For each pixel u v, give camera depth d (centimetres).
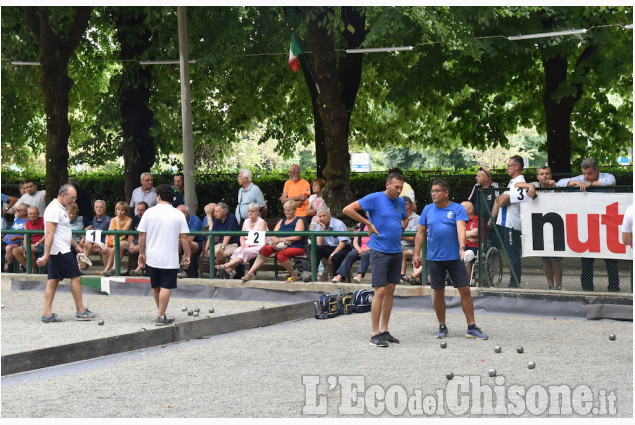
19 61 1939
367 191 2130
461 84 1942
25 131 2656
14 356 800
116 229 1477
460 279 924
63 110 1675
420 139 2633
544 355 820
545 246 1088
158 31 2025
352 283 1220
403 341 917
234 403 646
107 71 2619
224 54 1795
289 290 1245
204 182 2225
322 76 1499
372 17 1477
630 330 966
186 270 1374
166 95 2253
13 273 1495
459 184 1994
